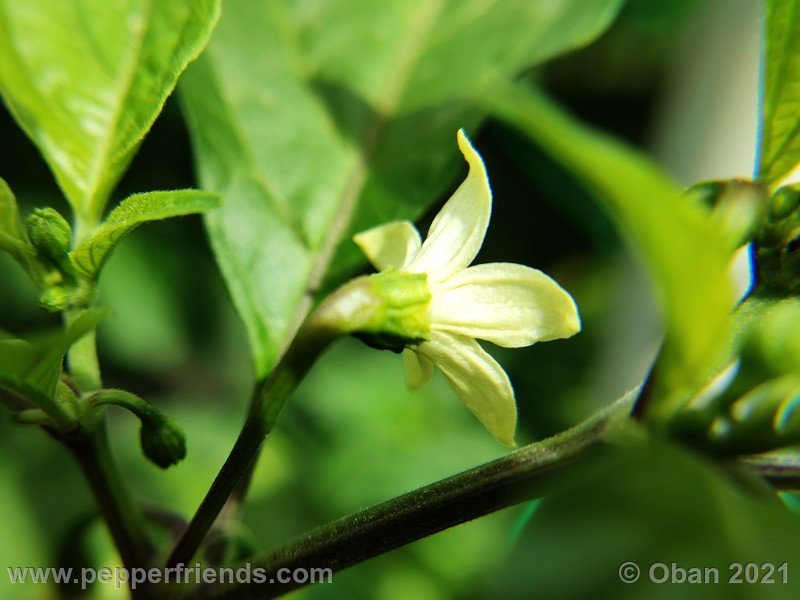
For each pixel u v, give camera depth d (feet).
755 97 0.66
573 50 0.40
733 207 0.25
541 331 0.29
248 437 0.28
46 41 0.32
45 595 0.41
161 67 0.31
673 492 0.23
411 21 0.42
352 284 0.28
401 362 0.84
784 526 0.23
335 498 0.75
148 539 0.31
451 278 0.29
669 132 0.72
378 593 0.64
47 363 0.26
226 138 0.38
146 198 0.27
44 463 0.61
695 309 0.22
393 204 0.38
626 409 0.26
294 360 0.28
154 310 0.77
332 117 0.40
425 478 0.76
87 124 0.32
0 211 0.28
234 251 0.36
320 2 0.42
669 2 0.61
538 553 0.23
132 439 0.71
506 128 0.52
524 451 0.27
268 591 0.29
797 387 0.24
